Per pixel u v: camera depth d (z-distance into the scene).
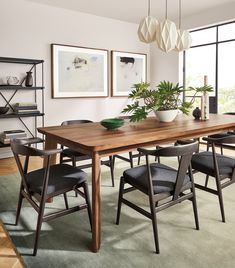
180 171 1.79
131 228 2.08
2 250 1.79
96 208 1.77
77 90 4.93
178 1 4.33
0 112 3.97
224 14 4.57
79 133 2.18
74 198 2.63
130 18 5.22
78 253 1.76
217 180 2.13
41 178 1.94
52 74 4.60
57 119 4.78
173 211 2.35
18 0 4.15
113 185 2.97
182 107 2.80
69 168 2.14
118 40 5.40
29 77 4.17
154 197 1.79
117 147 1.82
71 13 4.71
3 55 4.10
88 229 2.07
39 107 4.54
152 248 1.82
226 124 2.59
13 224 2.13
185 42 2.88
